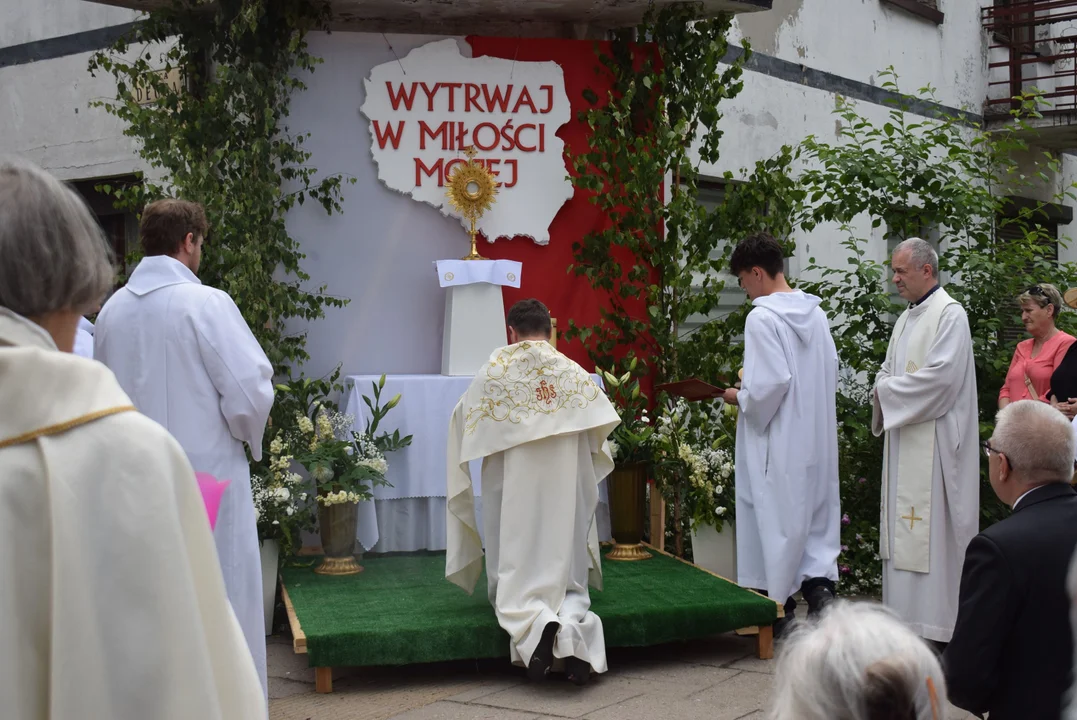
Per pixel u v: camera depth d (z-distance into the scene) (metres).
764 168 6.16
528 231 6.11
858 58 8.62
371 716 3.75
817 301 4.83
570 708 3.82
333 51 5.91
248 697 1.24
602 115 6.03
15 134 7.77
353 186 5.95
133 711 1.09
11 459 1.11
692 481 5.39
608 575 5.02
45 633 1.10
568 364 4.29
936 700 1.23
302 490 5.04
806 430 4.63
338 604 4.46
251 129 5.55
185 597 1.14
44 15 7.56
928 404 4.52
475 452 4.16
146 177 7.02
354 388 5.45
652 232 6.06
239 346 3.37
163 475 1.16
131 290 3.40
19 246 1.21
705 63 6.09
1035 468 2.44
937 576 4.56
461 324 5.68
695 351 6.10
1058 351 5.71
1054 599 2.26
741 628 4.45
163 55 6.87
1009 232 10.54
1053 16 10.02
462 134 6.03
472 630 4.07
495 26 6.28
